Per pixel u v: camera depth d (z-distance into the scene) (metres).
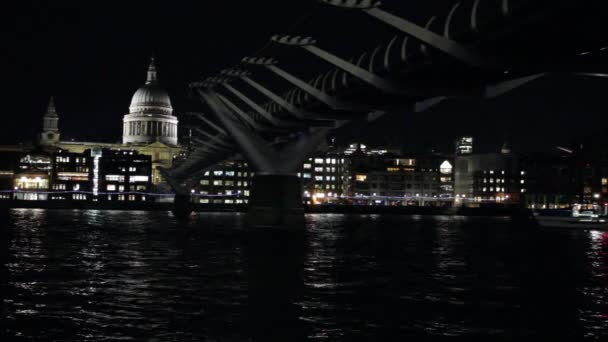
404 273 49.84
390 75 48.56
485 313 33.78
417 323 31.02
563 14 32.47
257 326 29.86
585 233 117.44
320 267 52.59
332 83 57.53
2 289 39.28
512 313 33.94
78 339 27.31
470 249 75.44
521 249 77.31
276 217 82.50
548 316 33.31
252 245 72.00
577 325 31.27
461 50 39.06
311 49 54.25
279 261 56.53
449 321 31.61
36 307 33.78
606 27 33.50
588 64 38.72
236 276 46.25
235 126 82.44
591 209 152.00
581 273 52.66
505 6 34.47
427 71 45.84
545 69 39.06
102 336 27.84
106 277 44.84
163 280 43.75
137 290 39.41
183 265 52.50
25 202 198.38
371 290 40.72
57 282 42.31
